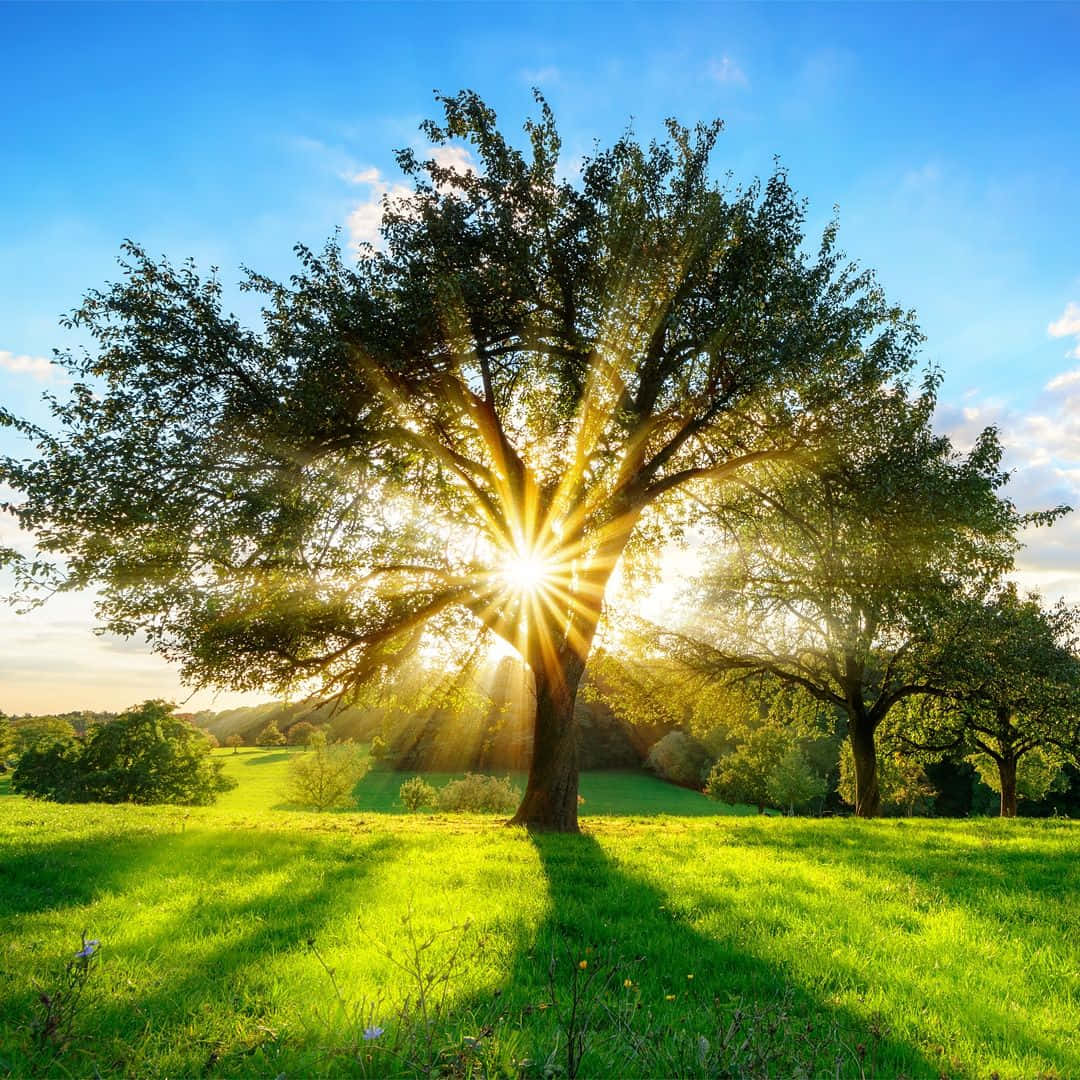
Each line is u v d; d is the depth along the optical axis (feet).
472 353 48.44
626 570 69.00
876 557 54.29
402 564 48.39
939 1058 12.49
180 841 36.96
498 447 51.83
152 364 45.11
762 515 65.72
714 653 89.15
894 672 88.69
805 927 20.80
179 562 40.81
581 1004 13.76
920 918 22.54
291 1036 11.90
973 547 59.11
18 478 39.93
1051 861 35.47
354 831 44.45
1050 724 89.15
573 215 51.11
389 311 45.93
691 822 57.72
